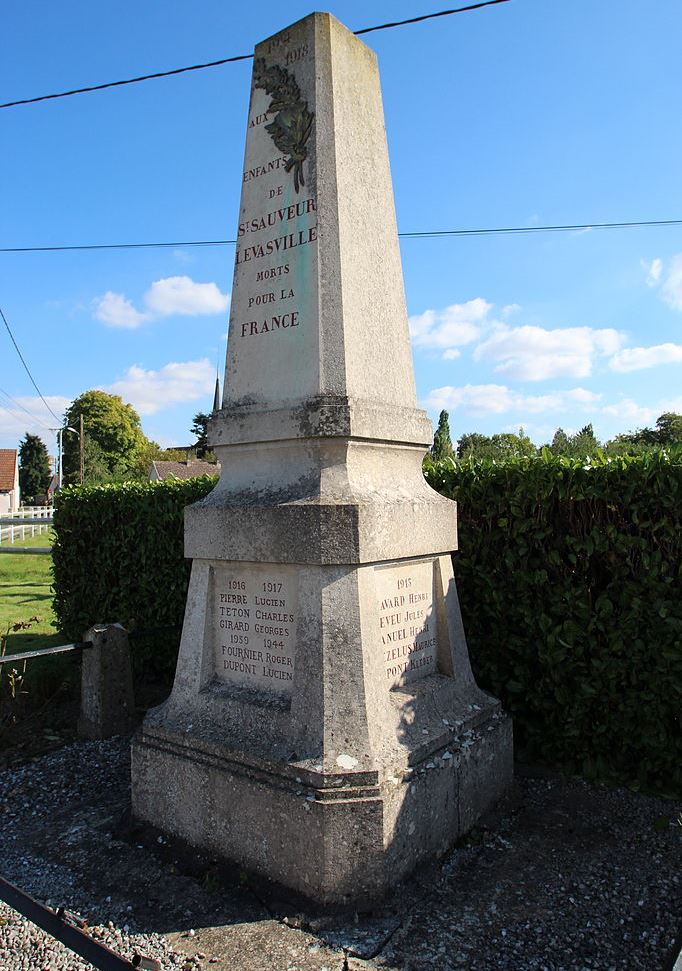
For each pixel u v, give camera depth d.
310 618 3.25
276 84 3.84
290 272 3.66
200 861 3.29
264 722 3.33
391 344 3.90
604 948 2.69
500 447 8.27
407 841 3.12
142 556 6.84
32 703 5.89
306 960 2.62
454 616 4.05
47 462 77.25
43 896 3.06
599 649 4.35
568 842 3.52
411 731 3.40
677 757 4.15
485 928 2.81
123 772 4.55
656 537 4.18
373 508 3.32
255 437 3.63
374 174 3.98
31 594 12.05
